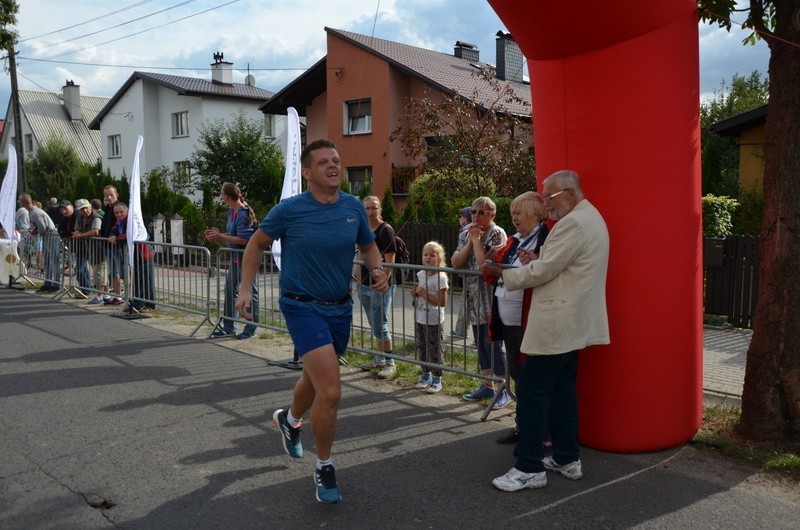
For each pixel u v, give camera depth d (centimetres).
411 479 392
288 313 360
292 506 358
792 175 413
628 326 410
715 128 1389
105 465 410
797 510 352
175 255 885
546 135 433
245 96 3147
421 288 577
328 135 2370
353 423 491
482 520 342
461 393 568
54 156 3703
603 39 393
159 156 3309
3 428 472
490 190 1382
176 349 724
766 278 427
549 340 361
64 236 1102
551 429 395
